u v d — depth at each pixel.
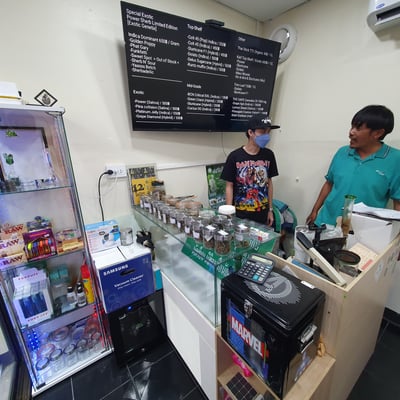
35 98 1.26
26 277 1.28
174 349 1.54
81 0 1.31
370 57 1.58
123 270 1.32
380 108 1.34
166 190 1.90
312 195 2.12
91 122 1.46
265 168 1.85
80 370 1.40
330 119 1.88
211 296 0.99
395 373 1.35
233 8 1.96
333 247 0.91
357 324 0.91
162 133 1.78
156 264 1.54
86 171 1.50
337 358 0.82
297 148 2.17
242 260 0.98
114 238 1.49
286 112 2.20
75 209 1.34
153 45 1.43
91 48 1.39
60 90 1.33
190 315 1.13
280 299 0.71
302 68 2.00
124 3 1.27
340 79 1.76
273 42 1.88
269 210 1.98
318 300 0.72
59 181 1.32
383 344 1.55
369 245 1.08
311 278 0.81
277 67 2.08
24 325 1.25
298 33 1.97
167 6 1.61
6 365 1.34
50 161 1.29
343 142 1.82
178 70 1.56
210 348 1.00
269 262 0.90
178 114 1.66
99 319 1.48
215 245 1.00
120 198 1.68
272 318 0.64
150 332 1.57
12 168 1.19
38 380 1.31
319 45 1.85
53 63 1.29
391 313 1.74
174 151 1.88
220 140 2.16
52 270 1.45
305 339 0.66
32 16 1.19
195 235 1.09
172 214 1.30
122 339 1.39
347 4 1.64
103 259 1.34
